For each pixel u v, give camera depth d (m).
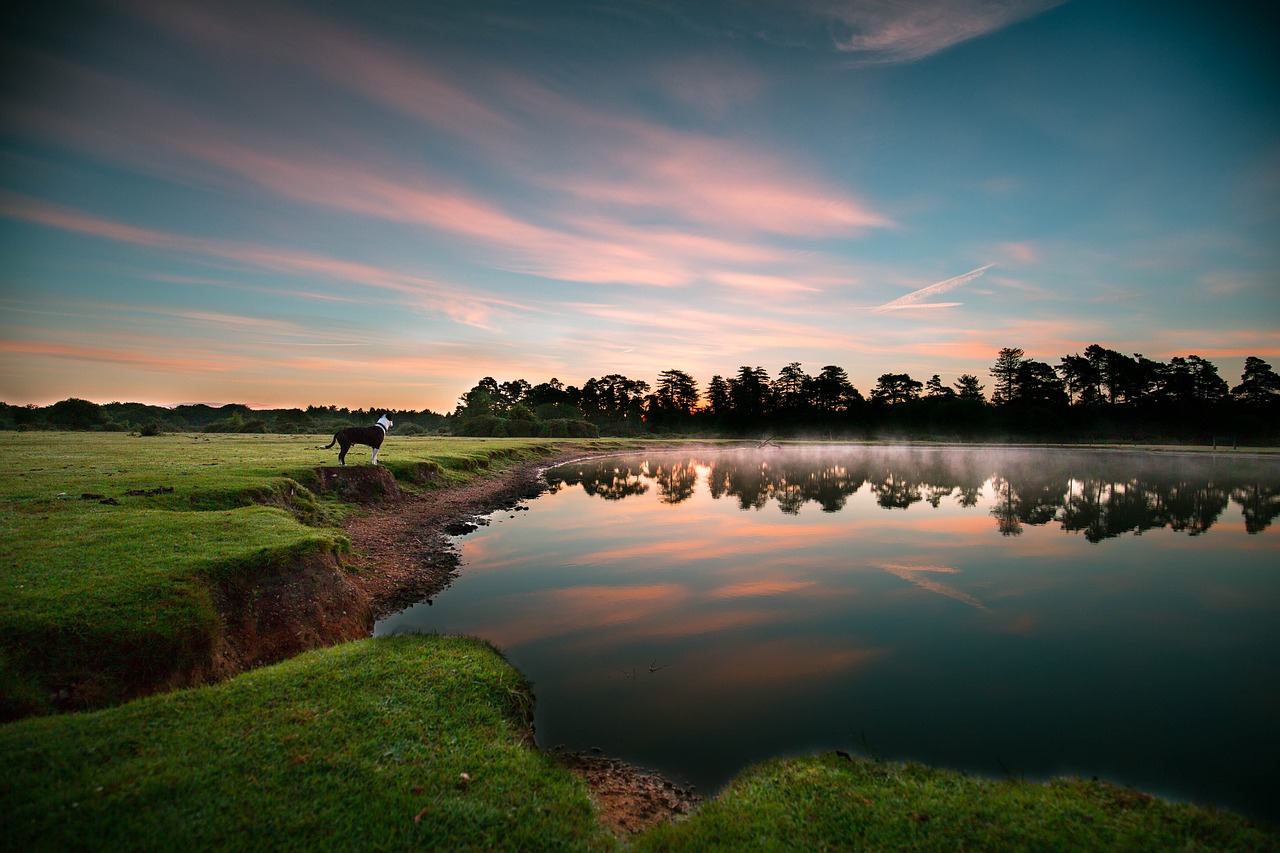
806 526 23.84
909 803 5.64
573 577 15.69
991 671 9.91
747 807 5.67
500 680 8.38
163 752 5.33
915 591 14.60
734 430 125.56
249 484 16.14
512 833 4.91
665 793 6.37
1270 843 5.01
